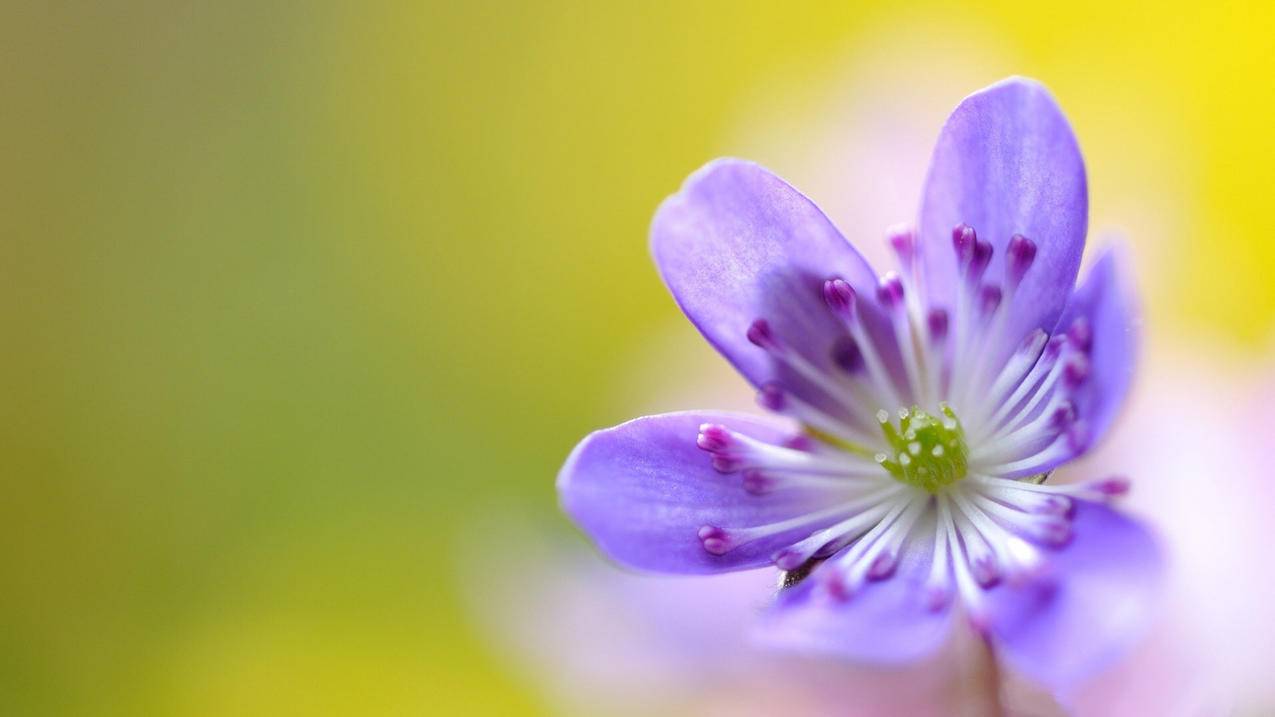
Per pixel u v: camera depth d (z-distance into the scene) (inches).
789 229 5.5
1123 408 5.2
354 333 10.5
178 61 10.9
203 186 10.9
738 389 6.5
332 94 10.7
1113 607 5.0
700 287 5.5
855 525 5.4
